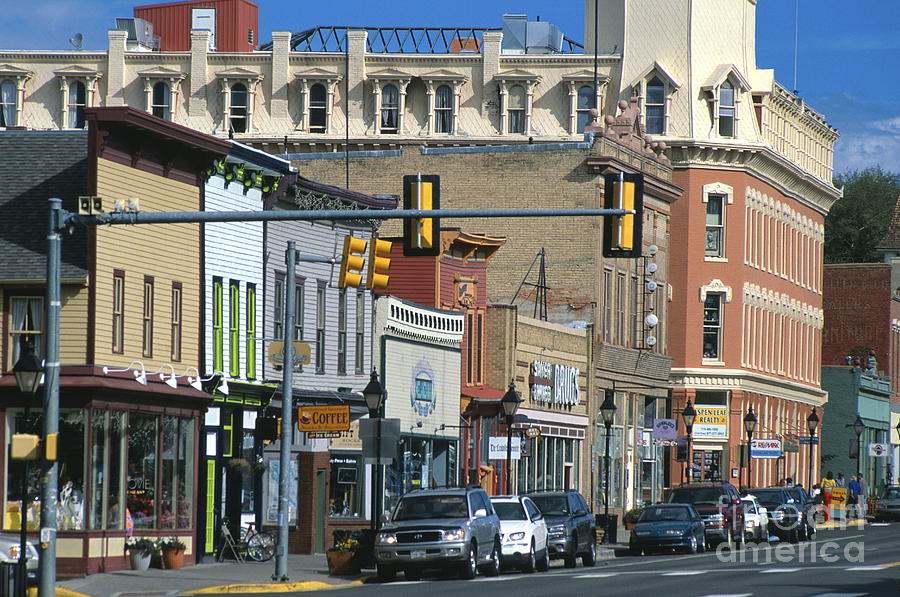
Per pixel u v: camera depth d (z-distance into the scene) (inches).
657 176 4724.4
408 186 1784.0
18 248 2402.8
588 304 4335.6
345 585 2341.3
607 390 4306.1
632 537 3326.8
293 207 3053.6
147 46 5920.3
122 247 2461.9
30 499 2363.4
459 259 3693.4
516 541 2632.9
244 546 2711.6
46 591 1793.8
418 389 3395.7
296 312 3019.2
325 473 2989.7
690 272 5487.2
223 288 2770.7
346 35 5753.0
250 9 6048.2
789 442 5935.0
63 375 2356.1
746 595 1936.5
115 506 2412.6
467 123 5698.8
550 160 4397.1
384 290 3282.5
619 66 5664.4
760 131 5846.5
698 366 5487.2
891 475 7524.6
